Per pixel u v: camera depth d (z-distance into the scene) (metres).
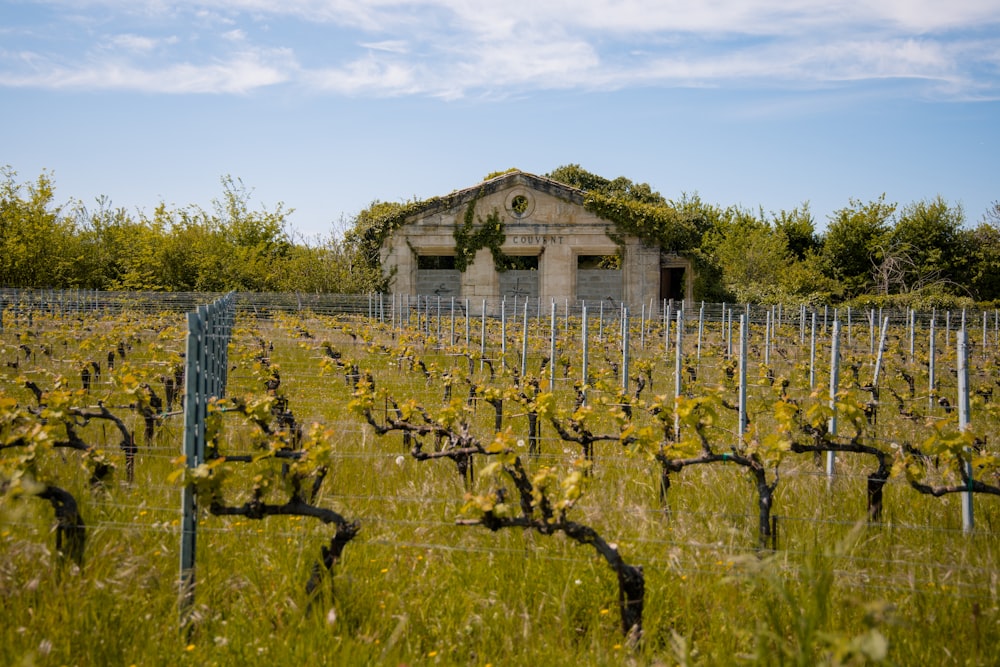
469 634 4.08
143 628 3.89
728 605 4.26
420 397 11.52
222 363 9.77
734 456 5.66
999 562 5.02
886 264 38.81
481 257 33.38
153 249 33.56
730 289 34.03
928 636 4.03
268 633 3.94
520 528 5.16
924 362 16.27
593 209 32.78
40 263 32.06
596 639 3.93
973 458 5.54
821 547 5.04
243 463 6.77
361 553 4.84
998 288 40.41
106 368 13.15
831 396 7.48
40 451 5.07
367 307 29.84
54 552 4.35
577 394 10.69
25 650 3.60
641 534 5.19
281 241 40.19
